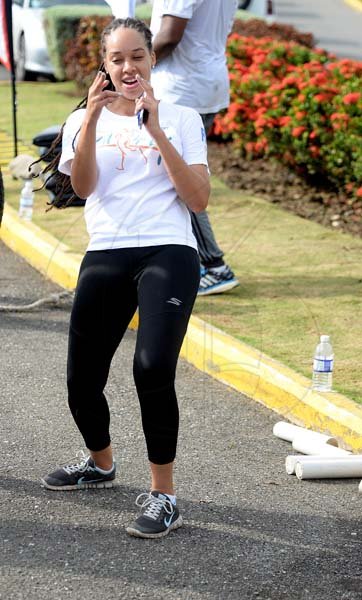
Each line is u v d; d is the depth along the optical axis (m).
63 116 28.44
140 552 7.81
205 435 10.27
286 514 8.59
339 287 14.62
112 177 8.03
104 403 8.60
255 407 11.09
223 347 11.98
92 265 8.05
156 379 7.75
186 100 13.73
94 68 31.92
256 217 18.55
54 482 8.83
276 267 15.61
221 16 13.69
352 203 19.50
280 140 20.94
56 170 9.02
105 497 8.76
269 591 7.31
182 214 8.10
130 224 7.99
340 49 48.69
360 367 11.56
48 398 11.13
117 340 8.27
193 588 7.31
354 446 9.89
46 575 7.42
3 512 8.41
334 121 19.33
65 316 14.17
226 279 14.17
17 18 36.31
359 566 7.73
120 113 8.06
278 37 30.27
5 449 9.73
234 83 22.61
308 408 10.52
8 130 26.05
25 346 12.85
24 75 36.47
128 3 13.35
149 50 7.97
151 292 7.84
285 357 11.86
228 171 22.28
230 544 7.99
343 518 8.55
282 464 9.66
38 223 18.22
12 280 15.88
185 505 8.67
